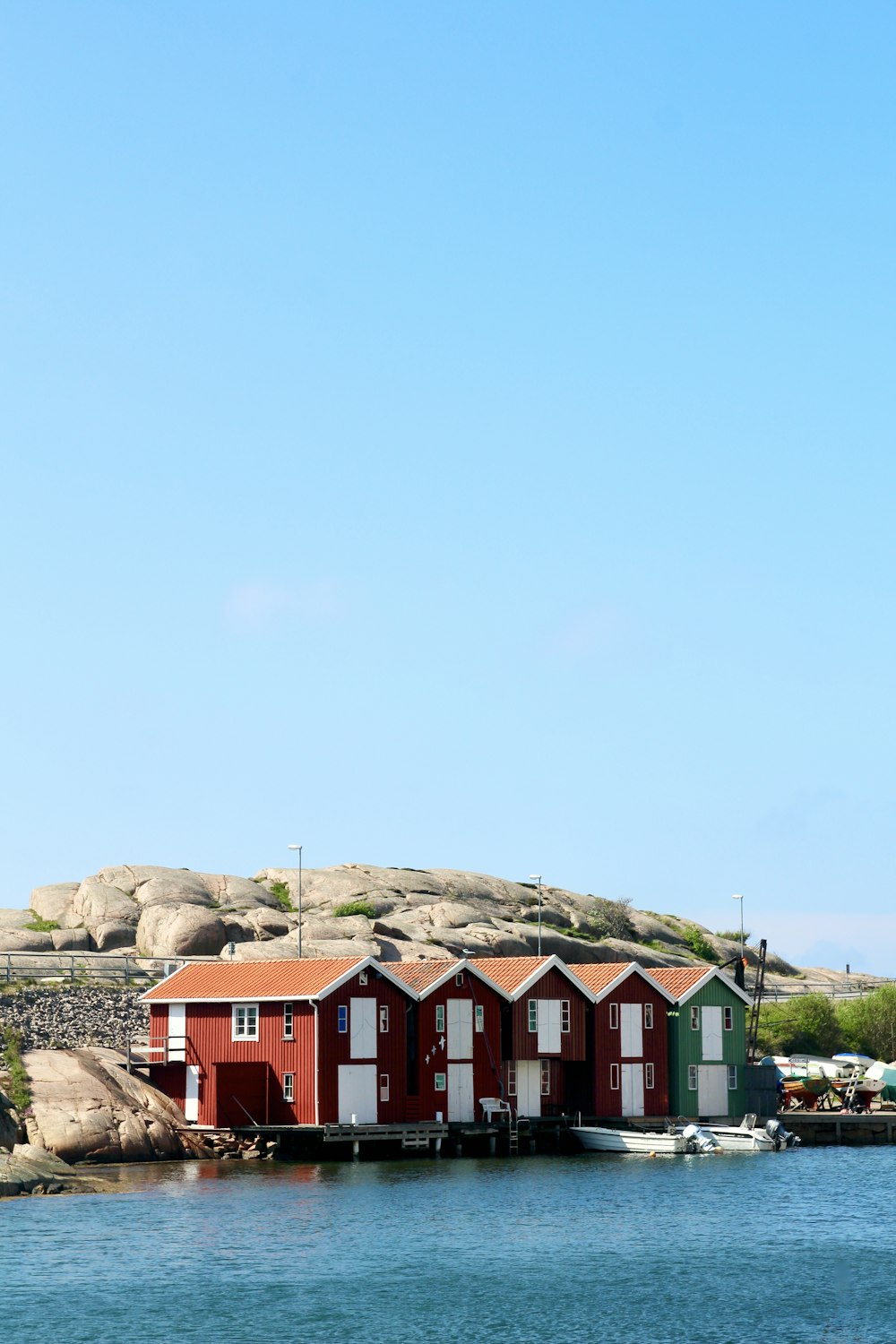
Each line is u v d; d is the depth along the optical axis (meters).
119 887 138.75
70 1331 55.75
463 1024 101.25
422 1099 98.50
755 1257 69.00
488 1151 101.88
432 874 157.75
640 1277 65.06
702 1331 57.28
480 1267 66.31
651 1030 110.31
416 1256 68.00
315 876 150.75
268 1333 55.97
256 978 98.50
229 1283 62.47
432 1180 87.50
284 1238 70.75
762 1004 142.62
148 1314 57.97
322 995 93.44
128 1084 94.88
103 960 122.31
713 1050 113.19
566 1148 104.25
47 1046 98.25
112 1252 67.38
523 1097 104.38
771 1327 57.78
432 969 102.50
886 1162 101.12
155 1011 100.00
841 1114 116.69
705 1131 107.00
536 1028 104.56
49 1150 86.75
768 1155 104.94
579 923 157.75
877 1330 57.44
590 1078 106.94
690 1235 73.94
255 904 140.00
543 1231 74.00
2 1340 54.59
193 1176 86.81
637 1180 90.31
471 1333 56.62
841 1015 142.25
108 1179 84.25
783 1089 122.50
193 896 138.00
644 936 162.25
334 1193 82.19
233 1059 96.25
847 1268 67.00
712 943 167.00
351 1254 68.12
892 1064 132.62
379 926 135.62
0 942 125.19
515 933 142.75
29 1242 69.19
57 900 137.25
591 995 107.19
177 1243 69.31
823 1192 87.19
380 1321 57.94
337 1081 94.31
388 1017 97.56
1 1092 88.62
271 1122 94.69
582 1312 59.47
